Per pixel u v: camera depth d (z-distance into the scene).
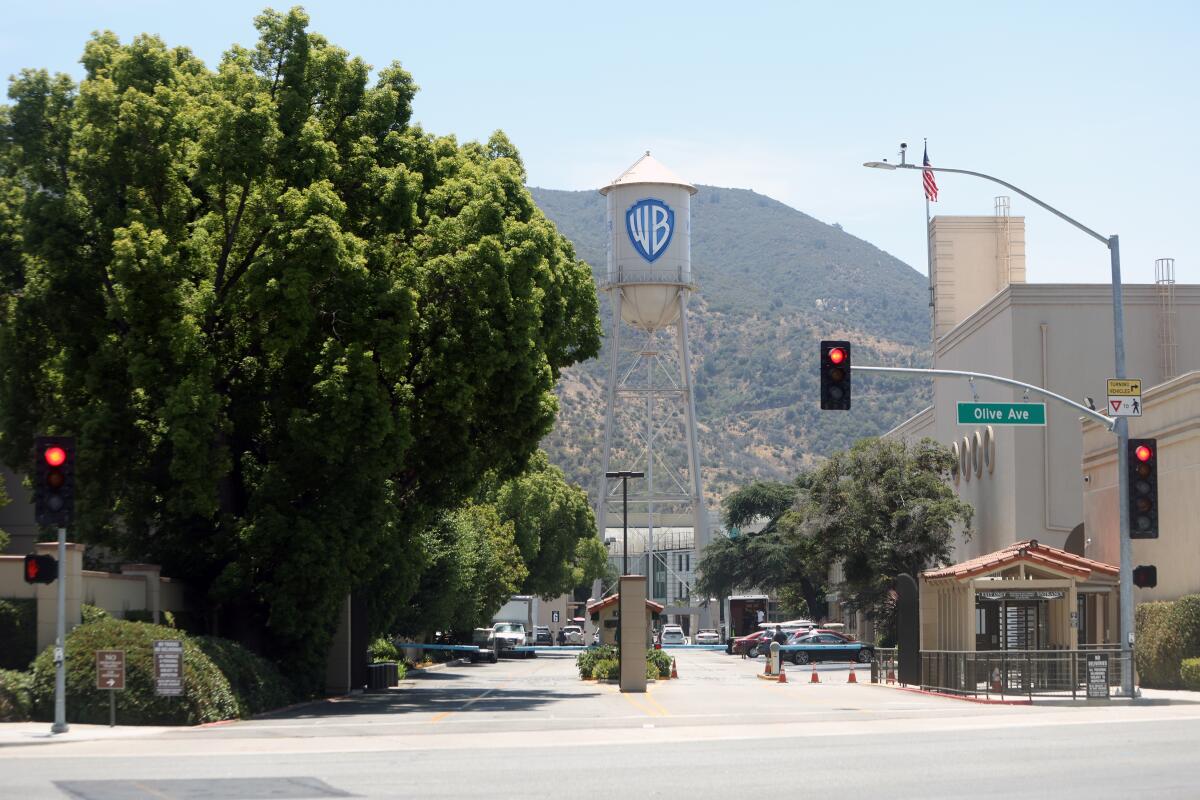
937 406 86.88
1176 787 17.77
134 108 37.72
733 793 17.55
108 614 34.94
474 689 49.94
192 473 37.22
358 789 18.19
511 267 42.44
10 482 53.00
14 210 43.12
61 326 39.25
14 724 30.41
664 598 193.50
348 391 38.66
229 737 27.97
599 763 21.44
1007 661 40.06
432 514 50.31
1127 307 66.25
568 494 121.69
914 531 73.31
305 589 39.97
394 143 43.66
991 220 89.81
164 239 36.91
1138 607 46.62
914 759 21.61
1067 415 65.94
